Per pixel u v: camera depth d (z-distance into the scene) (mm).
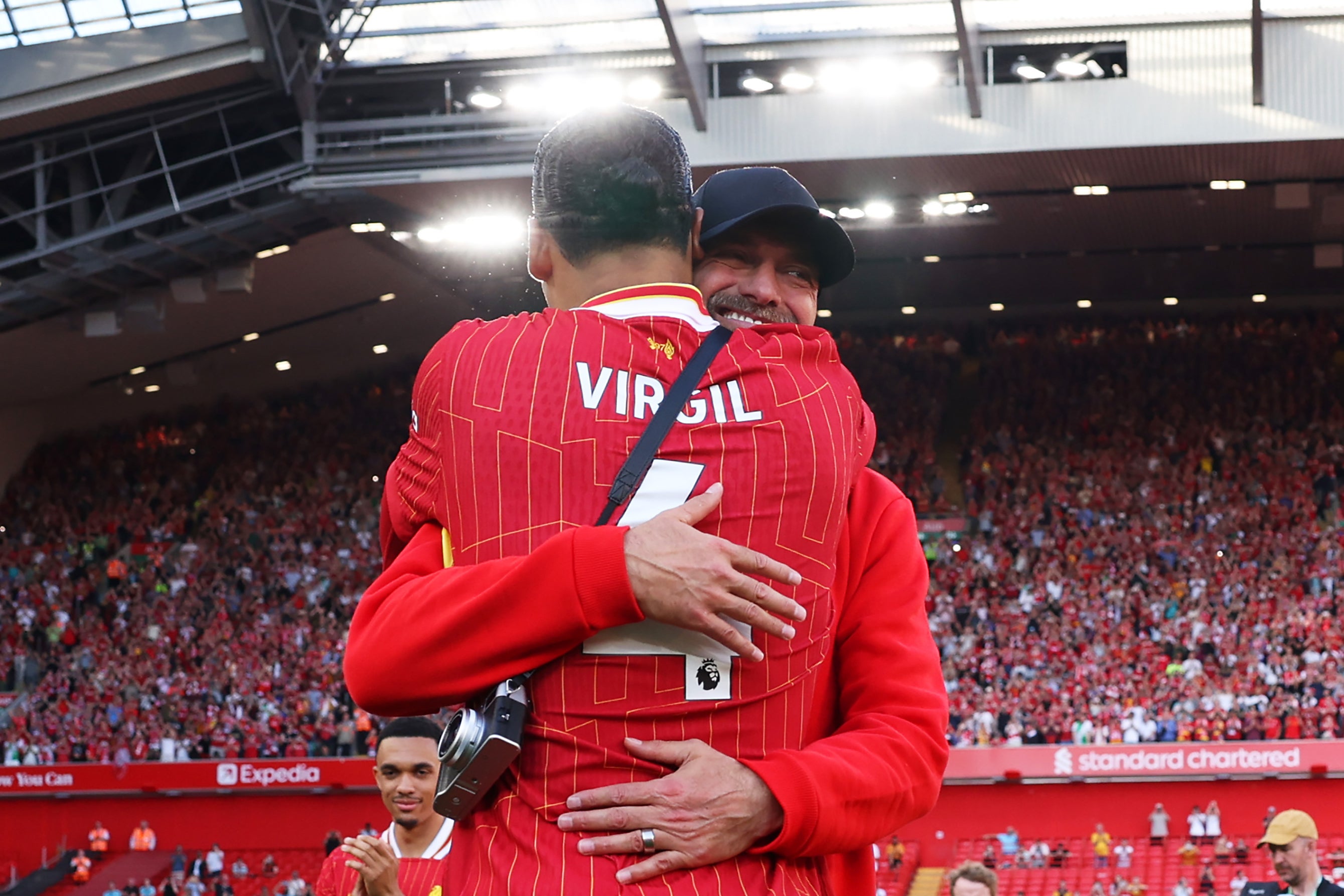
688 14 23172
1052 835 25562
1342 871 22844
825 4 23109
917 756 1856
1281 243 32125
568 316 1821
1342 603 28016
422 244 28625
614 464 1722
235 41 22906
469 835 1764
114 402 38125
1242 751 24812
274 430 37812
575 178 1899
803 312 2318
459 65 24375
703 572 1628
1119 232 30938
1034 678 27203
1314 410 33750
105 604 32750
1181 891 22812
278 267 29641
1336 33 22062
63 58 23172
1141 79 22906
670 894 1623
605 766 1672
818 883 1825
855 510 2039
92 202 26531
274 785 27594
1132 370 35906
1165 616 28438
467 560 1763
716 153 24156
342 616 31938
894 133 23750
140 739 28516
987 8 22859
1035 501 32406
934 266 34500
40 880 26938
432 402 1854
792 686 1766
